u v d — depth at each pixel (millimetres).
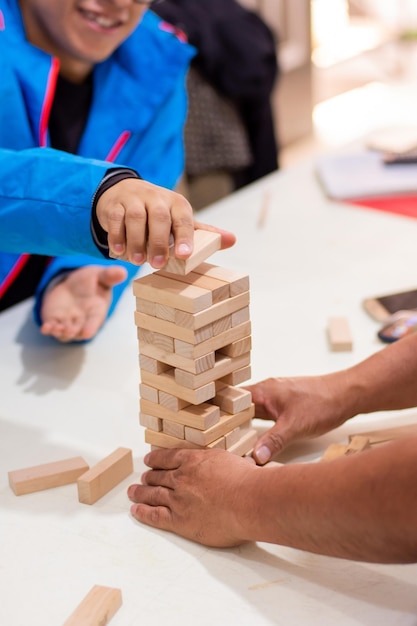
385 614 705
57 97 1469
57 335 1157
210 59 2396
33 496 889
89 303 1214
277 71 2641
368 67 4785
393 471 627
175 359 821
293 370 1095
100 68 1499
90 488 863
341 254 1439
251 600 728
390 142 1944
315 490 678
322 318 1230
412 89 4477
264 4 3576
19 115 1359
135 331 1240
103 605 707
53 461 939
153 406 868
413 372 931
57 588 751
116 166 898
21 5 1412
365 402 939
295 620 703
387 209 1625
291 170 1842
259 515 724
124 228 821
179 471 824
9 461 943
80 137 1514
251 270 1394
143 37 1495
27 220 942
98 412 1035
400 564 734
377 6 5008
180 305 788
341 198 1650
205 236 831
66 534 824
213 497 772
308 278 1358
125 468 909
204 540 792
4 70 1325
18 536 823
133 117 1491
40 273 1617
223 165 2531
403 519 619
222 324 821
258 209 1642
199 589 743
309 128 3930
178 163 1620
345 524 656
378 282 1335
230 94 2484
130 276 1409
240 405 872
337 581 747
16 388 1092
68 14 1361
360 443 923
